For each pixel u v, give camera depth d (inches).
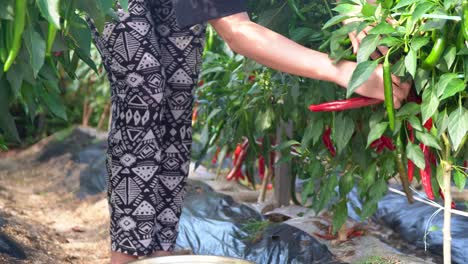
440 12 78.7
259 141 165.6
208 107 156.0
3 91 75.5
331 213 148.2
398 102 88.0
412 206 153.9
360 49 81.4
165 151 113.7
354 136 103.2
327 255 130.7
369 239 138.6
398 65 84.0
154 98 104.7
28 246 150.5
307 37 100.2
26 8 66.6
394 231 149.9
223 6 91.8
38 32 70.9
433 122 89.6
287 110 118.6
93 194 213.0
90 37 71.9
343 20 88.0
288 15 104.0
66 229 176.7
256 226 146.6
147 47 104.0
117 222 107.7
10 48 67.6
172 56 109.8
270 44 90.7
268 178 175.9
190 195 177.9
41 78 77.4
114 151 107.2
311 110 95.6
